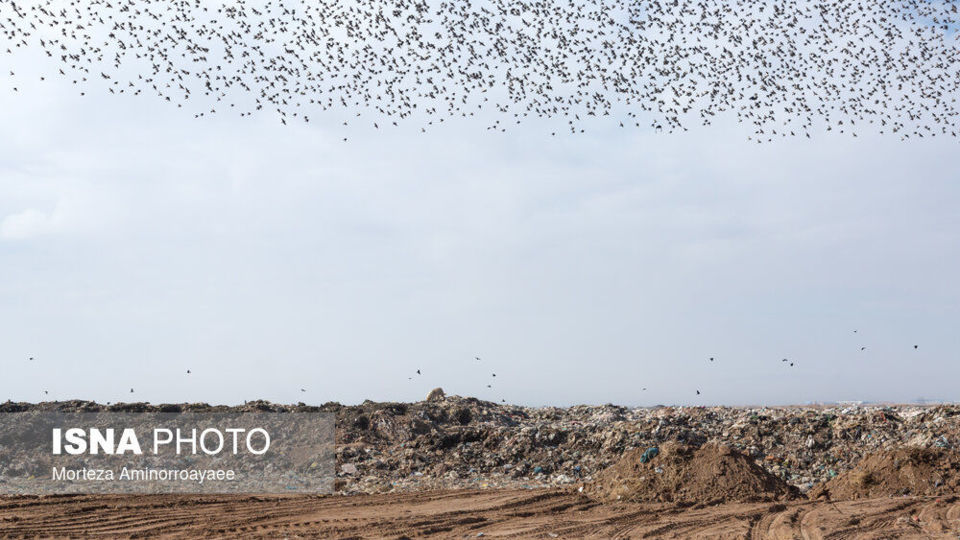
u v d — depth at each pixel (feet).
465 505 64.75
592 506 63.77
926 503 60.64
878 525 53.52
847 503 62.54
